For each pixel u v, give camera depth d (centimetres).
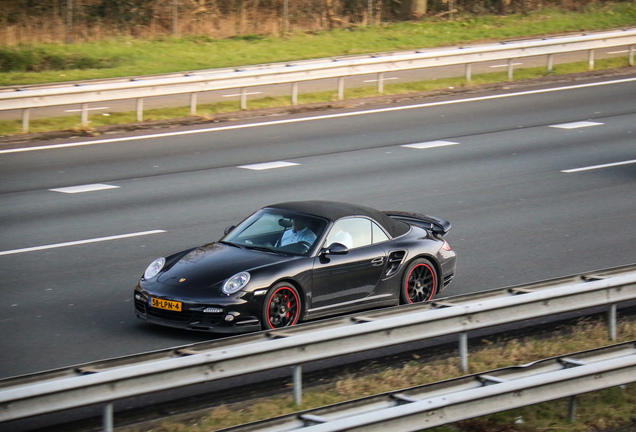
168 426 927
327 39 4878
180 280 1264
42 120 3059
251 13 5334
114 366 919
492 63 4425
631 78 3962
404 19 5944
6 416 812
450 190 2297
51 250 1739
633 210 2153
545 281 1233
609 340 1259
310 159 2617
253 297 1230
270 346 961
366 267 1367
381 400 915
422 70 4250
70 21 4706
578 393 998
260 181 2348
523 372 1005
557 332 1323
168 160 2588
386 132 3000
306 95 3559
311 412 876
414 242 1459
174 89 3122
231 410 994
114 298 1460
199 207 2092
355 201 2153
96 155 2633
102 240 1816
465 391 930
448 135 2961
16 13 4869
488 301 1129
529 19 5625
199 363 914
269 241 1359
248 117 3209
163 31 4991
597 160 2652
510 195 2266
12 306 1402
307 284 1296
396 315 1106
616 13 5781
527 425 983
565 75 4016
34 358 1169
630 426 1010
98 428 947
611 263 1728
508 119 3209
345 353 1024
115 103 3459
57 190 2242
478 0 6109
